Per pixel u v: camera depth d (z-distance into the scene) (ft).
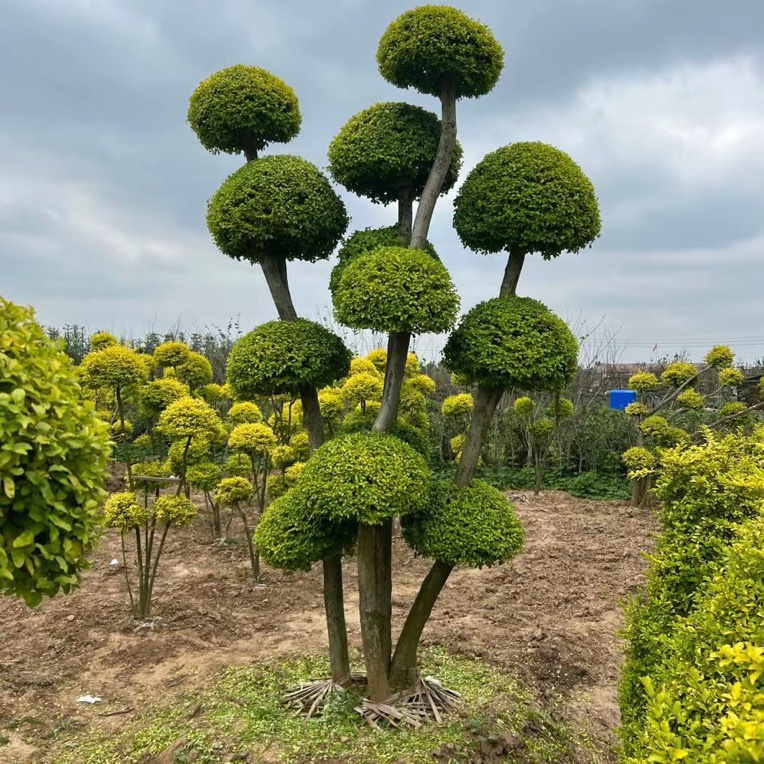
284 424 29.63
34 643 17.63
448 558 11.97
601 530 29.17
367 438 11.75
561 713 13.89
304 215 12.37
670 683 7.36
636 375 36.11
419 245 12.48
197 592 21.36
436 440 42.91
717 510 10.21
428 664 15.66
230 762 11.13
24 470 6.51
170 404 20.48
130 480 21.44
